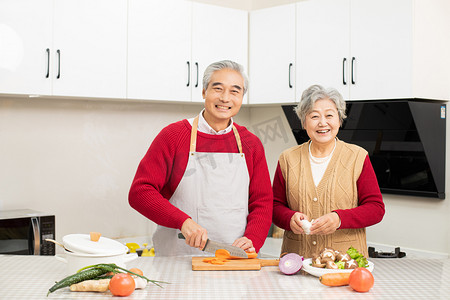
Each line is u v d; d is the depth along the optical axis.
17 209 3.00
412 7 2.69
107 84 2.91
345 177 2.01
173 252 1.90
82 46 2.82
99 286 1.29
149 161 1.83
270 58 3.35
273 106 3.79
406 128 2.84
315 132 2.00
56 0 2.73
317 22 3.10
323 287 1.35
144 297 1.25
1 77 2.59
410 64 2.71
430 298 1.26
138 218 3.48
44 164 3.10
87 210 3.26
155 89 3.09
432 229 2.99
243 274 1.49
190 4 3.20
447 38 2.96
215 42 3.31
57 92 2.76
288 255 1.52
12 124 2.99
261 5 3.78
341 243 2.00
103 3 2.88
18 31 2.63
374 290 1.33
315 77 3.12
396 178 3.07
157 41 3.08
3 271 1.54
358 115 3.00
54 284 1.39
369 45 2.87
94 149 3.28
